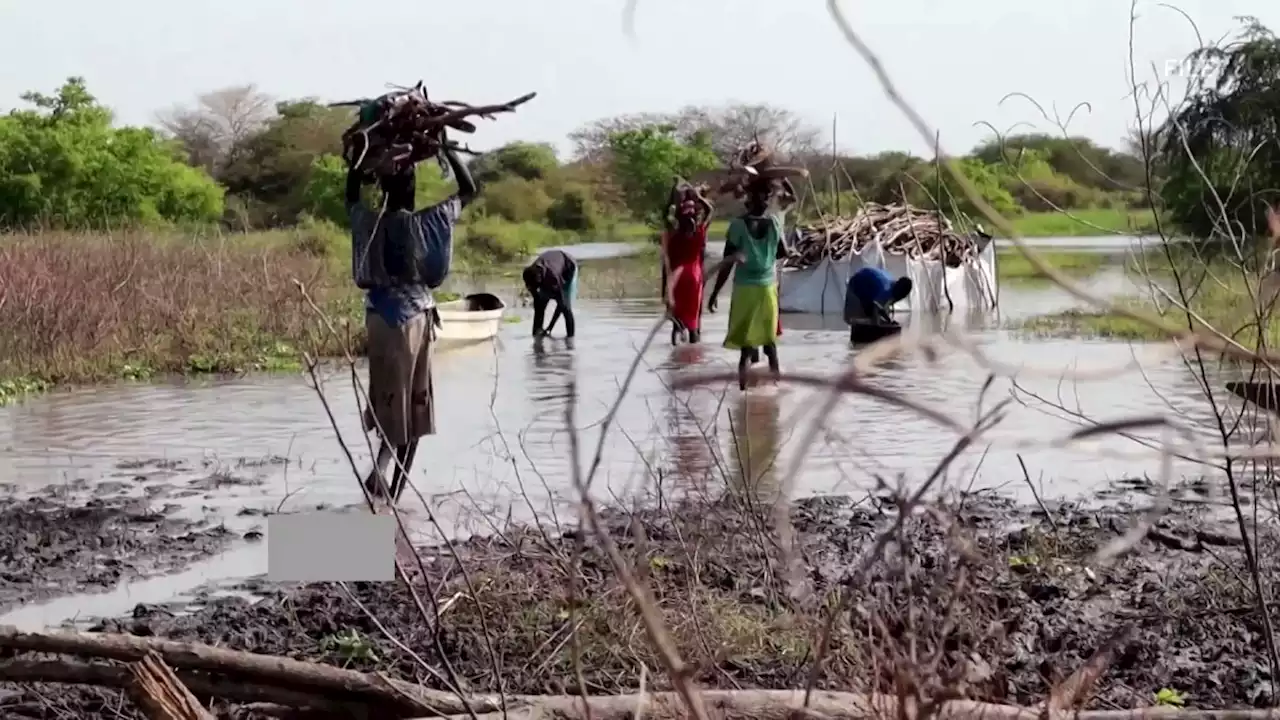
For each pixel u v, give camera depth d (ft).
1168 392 61.31
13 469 48.49
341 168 237.04
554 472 45.06
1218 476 42.78
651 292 143.84
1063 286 12.71
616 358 78.59
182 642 20.66
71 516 40.83
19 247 98.78
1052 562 31.86
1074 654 25.72
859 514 37.37
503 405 61.11
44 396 68.74
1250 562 22.50
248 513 41.11
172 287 92.22
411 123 36.24
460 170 38.09
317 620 28.96
